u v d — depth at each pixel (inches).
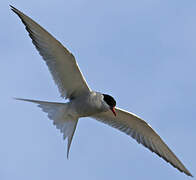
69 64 490.9
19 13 463.5
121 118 559.8
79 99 520.7
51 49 483.2
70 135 523.2
